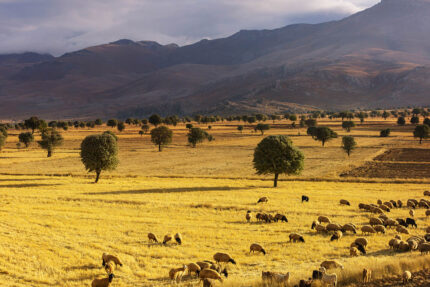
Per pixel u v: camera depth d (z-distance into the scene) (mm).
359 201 47125
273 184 62875
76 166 90625
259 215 37000
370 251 26609
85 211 40406
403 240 28938
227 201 46281
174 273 21219
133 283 21156
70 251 26406
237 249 27562
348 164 89750
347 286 17609
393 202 44906
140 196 49625
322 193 53219
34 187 57906
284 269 22531
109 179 69375
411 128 198750
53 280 21484
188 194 51938
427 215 39094
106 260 23703
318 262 24203
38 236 29906
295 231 33094
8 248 26406
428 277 17938
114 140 67438
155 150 130750
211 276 20156
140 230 32625
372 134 174500
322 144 136500
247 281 19312
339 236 30234
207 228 33625
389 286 17203
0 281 21031
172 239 29719
